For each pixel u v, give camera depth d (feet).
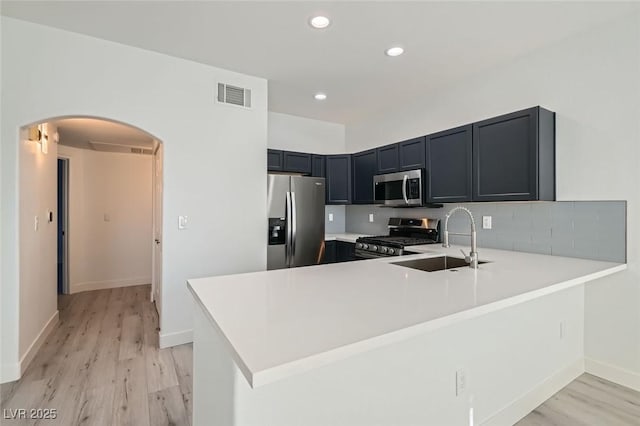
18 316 7.55
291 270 6.29
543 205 8.66
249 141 10.57
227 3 6.84
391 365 4.53
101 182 16.49
